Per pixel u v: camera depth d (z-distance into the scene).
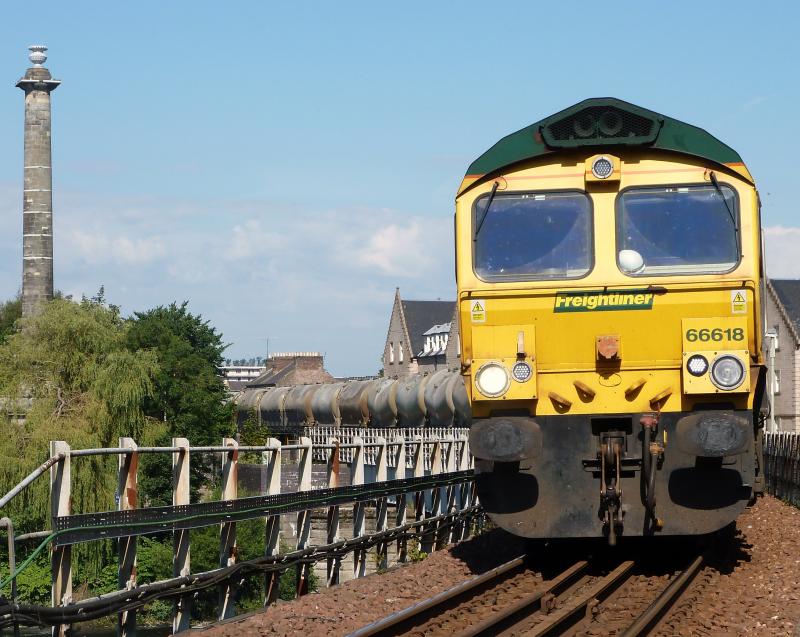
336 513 17.55
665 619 11.88
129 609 11.85
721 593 13.69
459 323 15.07
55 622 10.64
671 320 14.47
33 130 69.56
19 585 23.16
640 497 14.45
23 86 69.81
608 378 14.55
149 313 78.75
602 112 14.72
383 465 19.84
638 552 17.05
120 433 51.94
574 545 17.44
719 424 13.88
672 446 14.39
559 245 14.84
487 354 14.74
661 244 14.64
